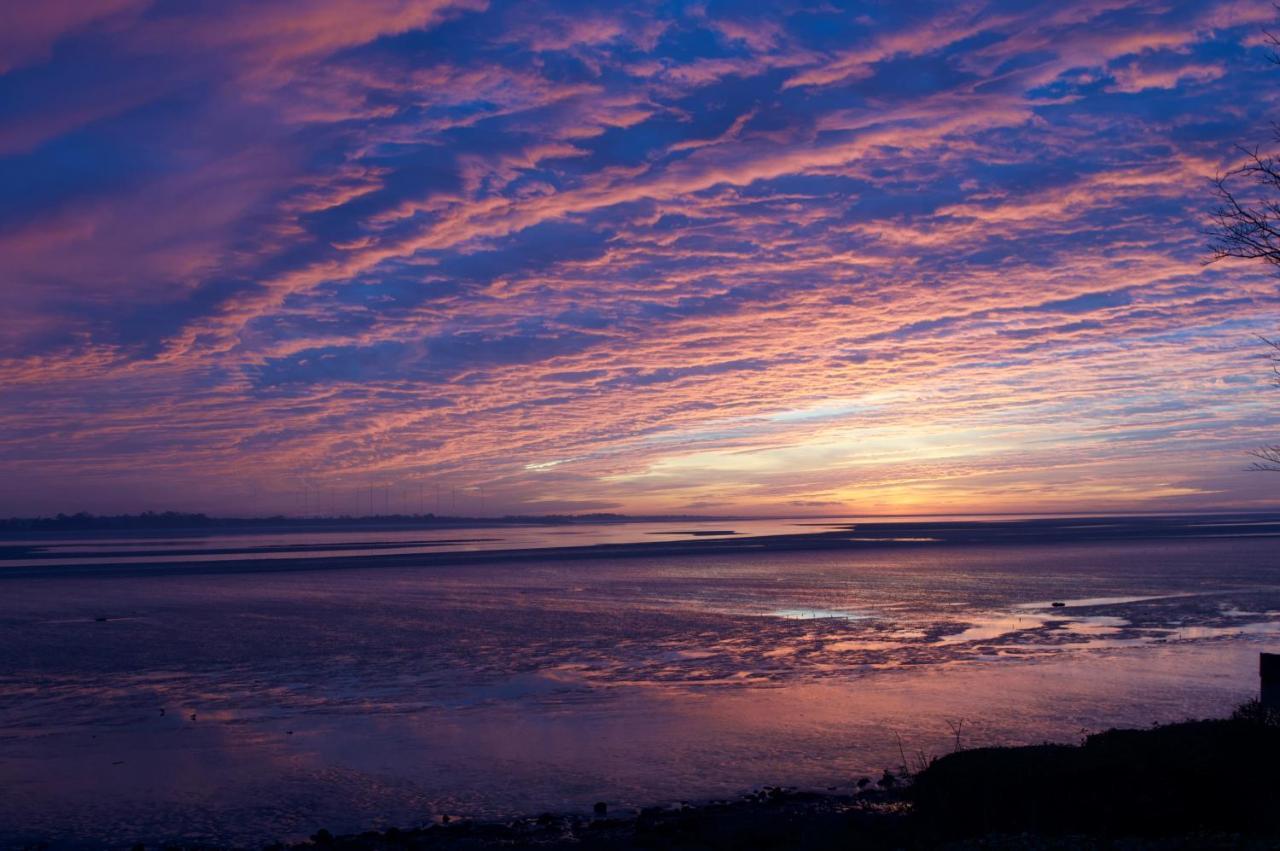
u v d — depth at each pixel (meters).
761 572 68.44
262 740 22.58
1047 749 16.58
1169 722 22.44
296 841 16.38
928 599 48.78
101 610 48.03
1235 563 70.06
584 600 50.44
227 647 35.47
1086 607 44.22
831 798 17.98
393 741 22.41
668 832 16.09
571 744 22.00
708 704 25.67
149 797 18.67
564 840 15.92
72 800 18.52
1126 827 14.37
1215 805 14.50
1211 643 33.78
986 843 13.01
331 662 32.22
